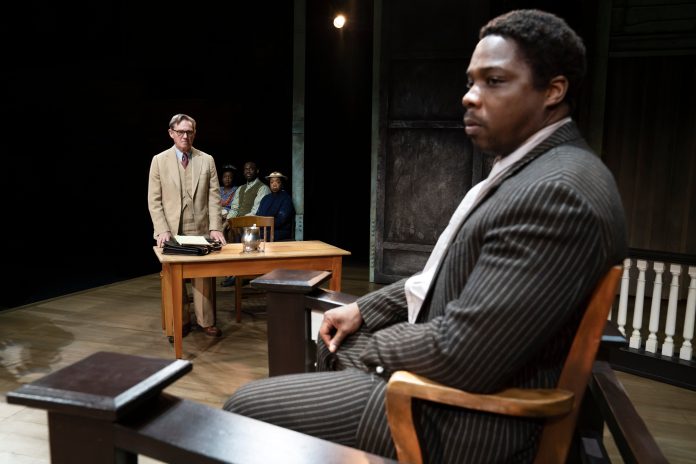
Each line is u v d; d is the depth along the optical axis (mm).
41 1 6465
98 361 923
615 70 5340
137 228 7387
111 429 792
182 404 864
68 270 6070
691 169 5191
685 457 2221
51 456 828
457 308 854
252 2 6961
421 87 5180
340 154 7648
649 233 5375
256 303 4633
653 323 3232
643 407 2748
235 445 759
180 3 7098
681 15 4945
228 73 7285
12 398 797
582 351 870
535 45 888
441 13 5008
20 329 3707
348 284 5484
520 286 789
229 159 7461
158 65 7320
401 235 5418
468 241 934
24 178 6820
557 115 938
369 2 7340
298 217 6523
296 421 1036
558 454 904
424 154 5250
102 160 7164
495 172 988
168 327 3479
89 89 6938
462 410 909
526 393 860
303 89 6305
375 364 973
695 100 5109
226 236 5293
